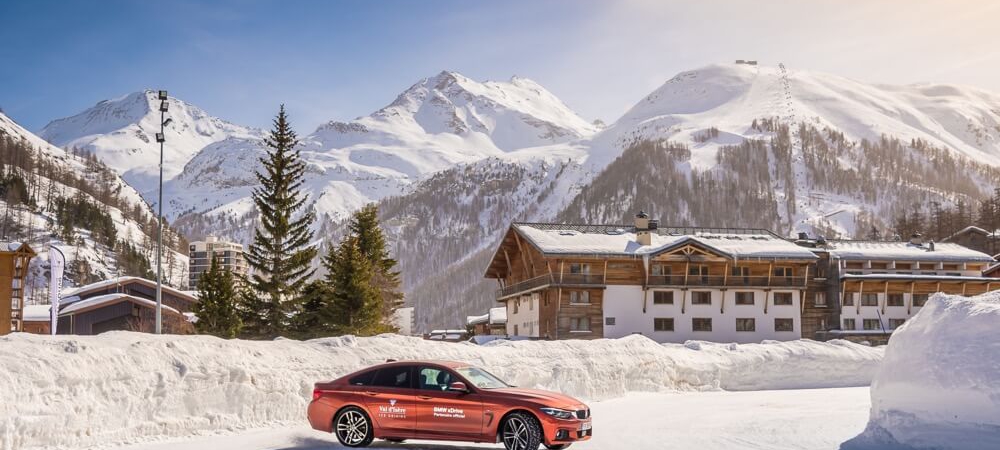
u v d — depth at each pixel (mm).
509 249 86125
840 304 82688
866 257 83750
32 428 17297
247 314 58875
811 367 43875
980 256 85688
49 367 18422
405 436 17938
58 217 199000
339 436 18359
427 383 18156
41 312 75000
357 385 18516
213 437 20062
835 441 19938
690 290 77625
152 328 73250
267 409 22547
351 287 58969
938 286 84375
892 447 18719
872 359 45500
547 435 17047
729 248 79500
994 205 173625
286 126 61406
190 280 190125
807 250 80375
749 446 19172
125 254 196250
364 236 74875
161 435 19734
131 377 19984
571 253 74188
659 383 38000
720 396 35625
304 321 59500
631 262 76812
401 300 77125
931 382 18547
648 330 76688
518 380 31672
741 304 79250
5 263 49344
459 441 17547
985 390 17312
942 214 185000
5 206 195000
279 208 60156
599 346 37375
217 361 22297
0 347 18484
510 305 88688
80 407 18453
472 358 31156
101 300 71938
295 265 59281
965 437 17500
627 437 20672
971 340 18188
